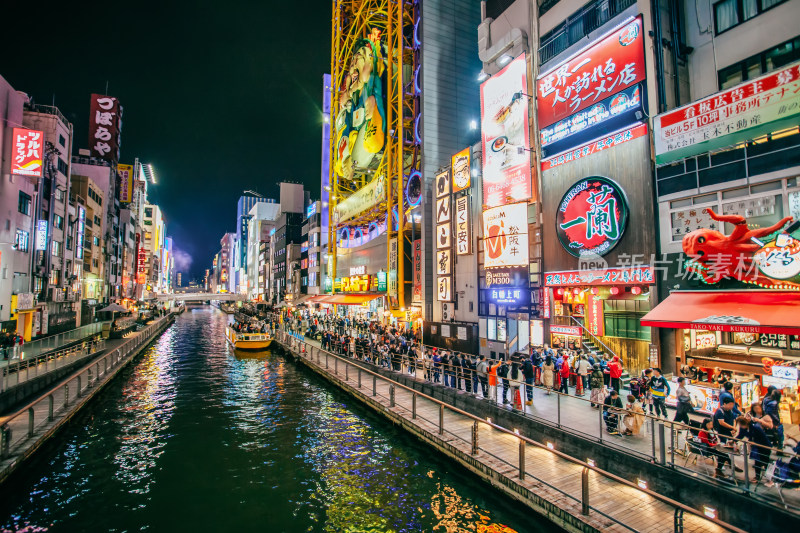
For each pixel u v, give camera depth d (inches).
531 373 684.1
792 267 542.6
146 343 1926.7
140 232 4141.2
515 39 1066.7
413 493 550.3
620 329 802.2
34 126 1656.0
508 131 1056.8
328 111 3134.8
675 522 335.0
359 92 2177.7
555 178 916.6
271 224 6609.3
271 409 938.7
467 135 1627.7
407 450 689.6
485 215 1109.1
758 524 367.2
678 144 686.5
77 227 2007.9
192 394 1076.5
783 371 532.7
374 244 2085.4
